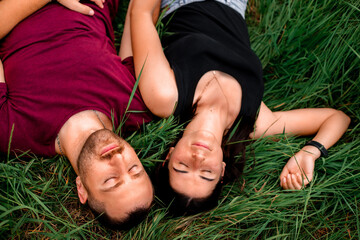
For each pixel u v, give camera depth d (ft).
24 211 4.62
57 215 4.81
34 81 4.41
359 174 5.37
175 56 5.01
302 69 6.37
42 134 4.40
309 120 5.82
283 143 5.70
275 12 6.69
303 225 5.34
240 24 5.80
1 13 4.61
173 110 4.92
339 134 5.71
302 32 6.26
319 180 5.59
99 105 4.50
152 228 4.79
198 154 4.36
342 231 5.20
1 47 4.92
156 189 5.00
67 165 4.79
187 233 5.00
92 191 4.06
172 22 5.75
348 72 6.03
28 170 4.75
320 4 6.30
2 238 4.34
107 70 4.66
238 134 5.35
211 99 4.99
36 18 4.78
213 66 4.99
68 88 4.42
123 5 6.30
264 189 5.52
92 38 4.85
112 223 4.30
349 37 6.01
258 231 5.19
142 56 4.93
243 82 5.16
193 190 4.59
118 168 3.94
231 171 5.30
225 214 5.11
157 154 5.08
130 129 5.09
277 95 6.42
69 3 4.85
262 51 6.51
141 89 4.86
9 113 4.31
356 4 6.02
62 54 4.54
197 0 5.70
